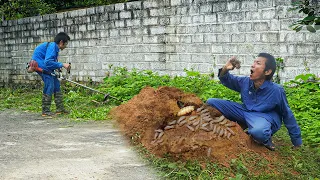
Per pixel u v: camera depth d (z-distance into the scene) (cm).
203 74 1016
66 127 730
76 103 1014
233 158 480
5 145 585
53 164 483
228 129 523
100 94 1012
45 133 671
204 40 1021
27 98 1181
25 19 1451
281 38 895
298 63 877
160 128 570
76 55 1327
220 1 983
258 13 923
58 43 859
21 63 1493
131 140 582
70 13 1318
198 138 504
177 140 509
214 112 564
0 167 473
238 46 962
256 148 521
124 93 975
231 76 551
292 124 529
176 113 580
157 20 1110
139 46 1158
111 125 730
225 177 445
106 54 1241
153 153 509
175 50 1084
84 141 602
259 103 529
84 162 491
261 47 925
